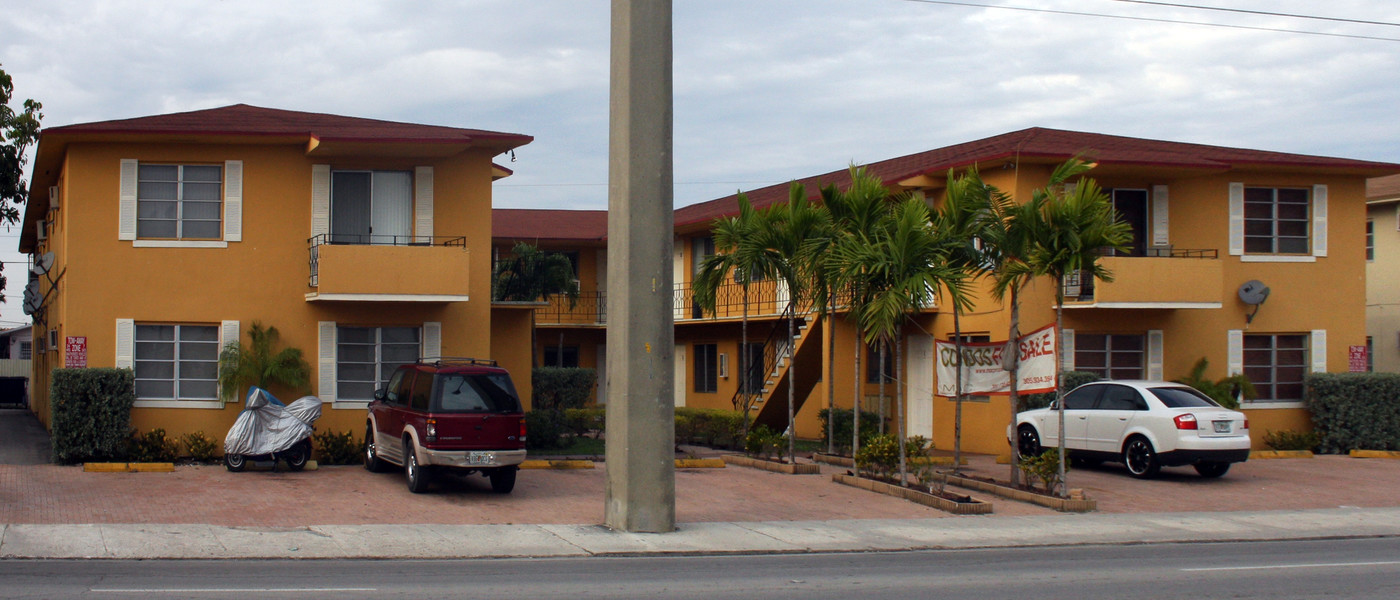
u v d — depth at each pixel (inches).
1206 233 949.2
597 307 1448.1
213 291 771.4
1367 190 1229.7
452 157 813.9
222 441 766.5
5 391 1429.6
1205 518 614.2
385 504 594.6
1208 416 724.7
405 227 807.1
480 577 413.1
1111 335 920.3
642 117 533.0
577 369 989.8
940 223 681.6
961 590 399.5
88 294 756.0
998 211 674.2
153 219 770.8
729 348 1222.9
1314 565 468.8
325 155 787.4
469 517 563.5
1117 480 750.5
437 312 805.9
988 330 904.9
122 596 358.3
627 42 534.9
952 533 552.4
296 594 367.2
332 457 753.6
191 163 776.3
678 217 1344.7
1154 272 873.5
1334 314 991.6
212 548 463.5
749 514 600.1
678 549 491.2
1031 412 831.7
